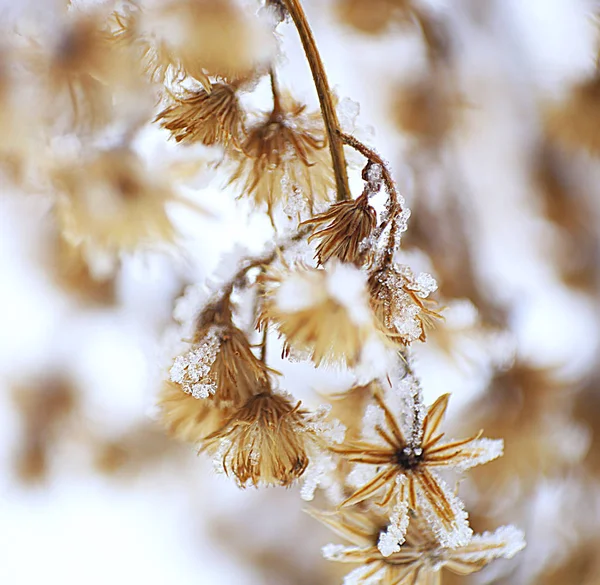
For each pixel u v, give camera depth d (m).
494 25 0.26
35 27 0.20
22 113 0.20
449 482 0.26
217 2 0.18
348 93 0.26
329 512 0.19
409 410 0.18
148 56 0.18
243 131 0.18
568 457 0.26
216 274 0.19
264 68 0.18
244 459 0.18
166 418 0.19
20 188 0.22
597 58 0.26
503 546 0.19
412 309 0.18
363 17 0.25
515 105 0.27
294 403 0.18
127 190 0.21
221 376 0.18
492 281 0.27
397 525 0.18
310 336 0.17
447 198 0.26
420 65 0.26
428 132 0.26
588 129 0.26
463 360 0.23
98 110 0.20
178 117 0.18
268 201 0.18
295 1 0.18
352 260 0.18
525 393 0.25
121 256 0.22
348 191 0.18
